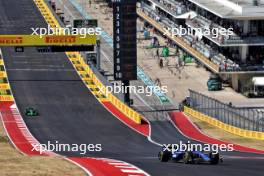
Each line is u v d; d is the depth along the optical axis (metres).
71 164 190.75
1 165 187.25
